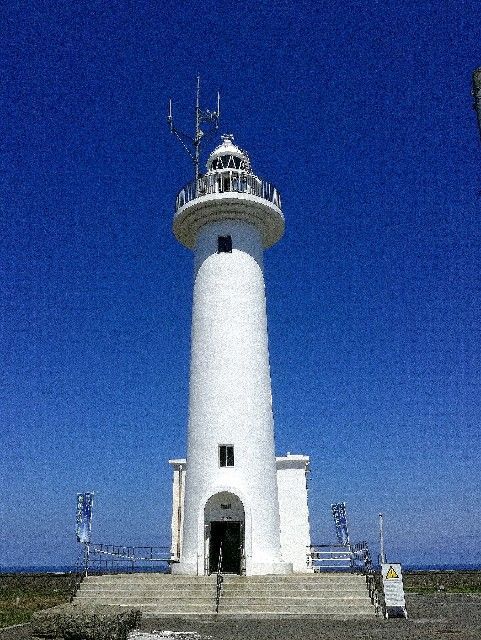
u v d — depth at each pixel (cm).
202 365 2538
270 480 2405
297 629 1603
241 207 2705
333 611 1867
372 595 1939
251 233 2773
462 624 1741
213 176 2775
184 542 2345
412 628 1633
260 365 2559
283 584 1978
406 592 3409
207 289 2652
